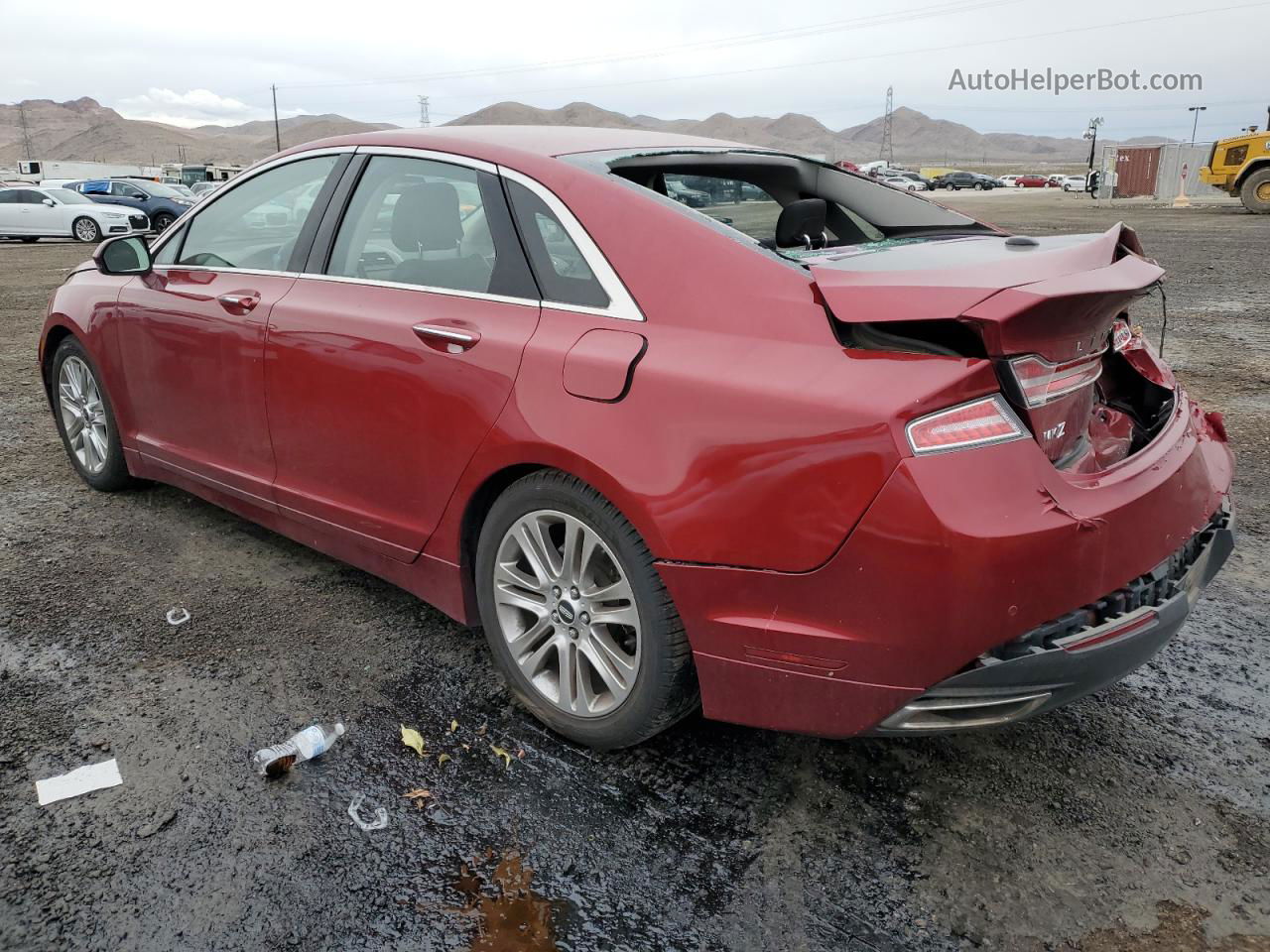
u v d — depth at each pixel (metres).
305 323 3.03
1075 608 1.98
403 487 2.81
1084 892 2.05
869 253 2.47
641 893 2.05
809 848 2.19
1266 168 25.80
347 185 3.11
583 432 2.26
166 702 2.76
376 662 3.00
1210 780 2.43
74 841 2.18
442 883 2.07
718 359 2.11
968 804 2.34
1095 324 2.13
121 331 3.89
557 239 2.50
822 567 1.96
